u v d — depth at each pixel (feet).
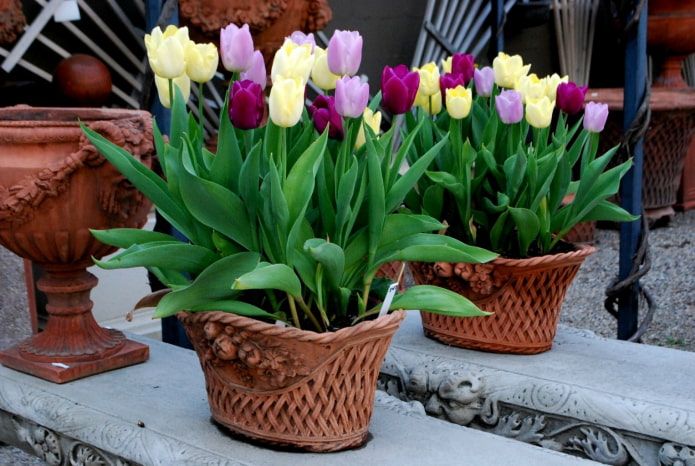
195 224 4.87
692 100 15.16
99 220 5.98
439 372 6.46
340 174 4.77
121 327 9.91
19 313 8.23
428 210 6.77
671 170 16.24
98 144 4.79
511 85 6.89
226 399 4.99
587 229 15.56
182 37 4.75
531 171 6.35
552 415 5.94
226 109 4.59
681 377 6.17
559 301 6.74
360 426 4.98
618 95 14.71
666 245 15.58
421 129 6.86
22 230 5.87
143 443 5.07
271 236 4.68
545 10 15.42
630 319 8.95
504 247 6.77
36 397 5.87
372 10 16.44
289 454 4.82
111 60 11.66
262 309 4.98
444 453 4.96
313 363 4.62
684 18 15.51
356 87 4.40
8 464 7.13
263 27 9.97
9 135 5.61
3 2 9.00
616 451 5.65
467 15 16.69
